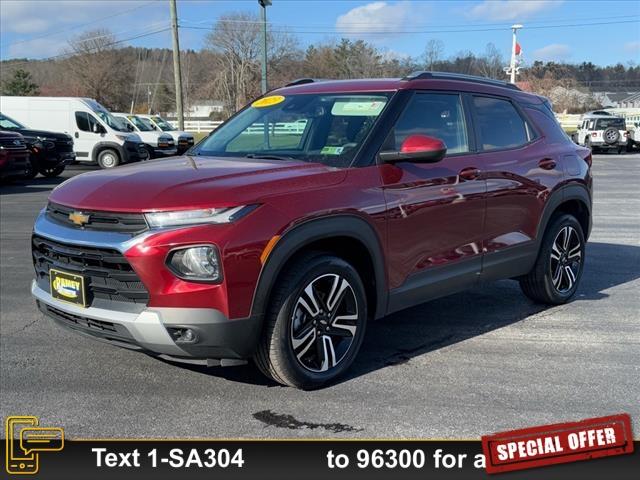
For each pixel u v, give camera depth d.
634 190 14.59
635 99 74.12
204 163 3.89
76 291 3.37
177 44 28.95
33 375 3.98
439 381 3.84
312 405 3.53
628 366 4.06
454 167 4.26
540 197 4.96
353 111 4.13
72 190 3.59
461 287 4.45
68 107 22.16
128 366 4.11
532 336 4.65
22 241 8.62
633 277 6.43
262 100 4.83
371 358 4.22
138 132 23.91
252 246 3.18
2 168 15.23
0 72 82.69
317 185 3.52
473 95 4.67
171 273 3.10
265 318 3.38
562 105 58.91
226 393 3.69
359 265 3.89
